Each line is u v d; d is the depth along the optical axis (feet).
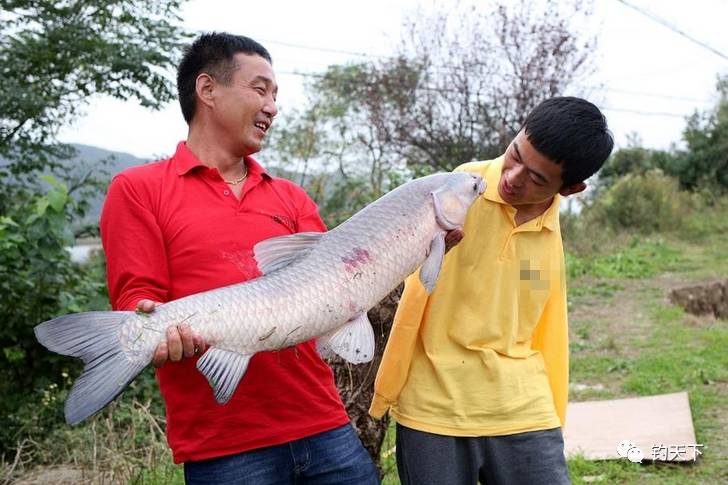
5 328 22.40
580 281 50.62
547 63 56.24
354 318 8.45
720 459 18.65
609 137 9.41
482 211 9.91
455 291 9.98
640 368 27.89
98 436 17.74
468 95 58.18
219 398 7.74
